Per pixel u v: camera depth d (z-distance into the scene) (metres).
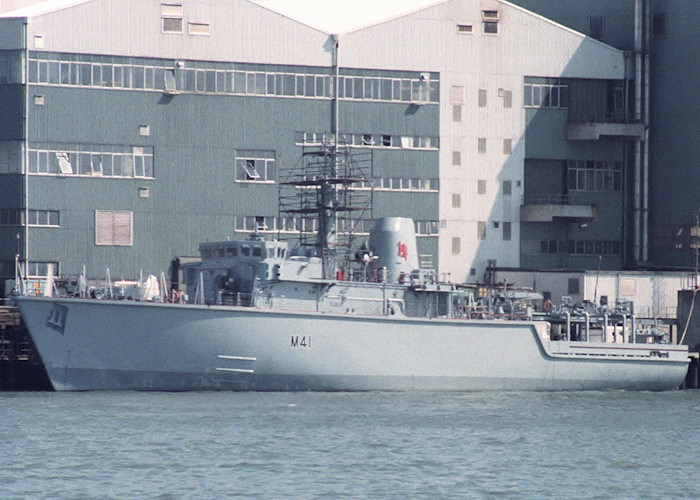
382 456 190.12
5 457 184.88
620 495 169.75
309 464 183.25
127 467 179.50
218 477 174.50
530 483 175.38
